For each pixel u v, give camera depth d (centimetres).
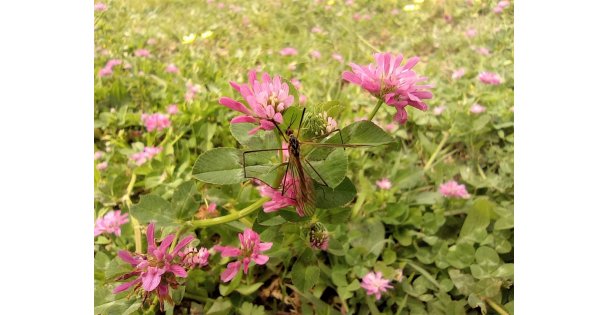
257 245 8
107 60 16
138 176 12
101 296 9
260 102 7
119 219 10
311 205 7
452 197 12
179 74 16
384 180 12
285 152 8
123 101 15
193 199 9
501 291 10
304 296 10
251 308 10
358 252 10
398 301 10
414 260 11
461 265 10
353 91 15
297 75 17
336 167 8
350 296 10
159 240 9
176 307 10
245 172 8
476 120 13
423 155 14
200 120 14
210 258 10
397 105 8
